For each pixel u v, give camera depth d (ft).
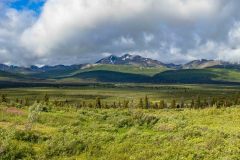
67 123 133.49
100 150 94.68
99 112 164.14
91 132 115.65
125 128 134.31
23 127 115.44
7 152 85.20
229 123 177.47
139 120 141.18
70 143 95.35
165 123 135.64
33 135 100.42
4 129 102.78
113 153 92.84
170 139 105.19
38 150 90.89
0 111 146.10
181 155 89.66
